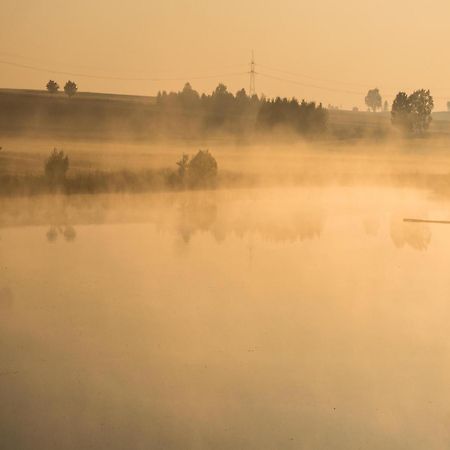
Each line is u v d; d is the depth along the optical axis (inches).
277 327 637.3
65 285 768.9
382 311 693.3
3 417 450.3
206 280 805.9
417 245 1060.5
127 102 5890.8
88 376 517.7
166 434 430.9
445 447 421.7
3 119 4660.4
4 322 637.3
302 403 476.7
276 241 1074.1
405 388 505.0
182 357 557.9
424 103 5285.4
